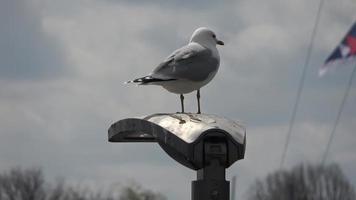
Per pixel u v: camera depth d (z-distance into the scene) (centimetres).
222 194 1516
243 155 1519
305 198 8062
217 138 1513
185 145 1515
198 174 1564
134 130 1666
